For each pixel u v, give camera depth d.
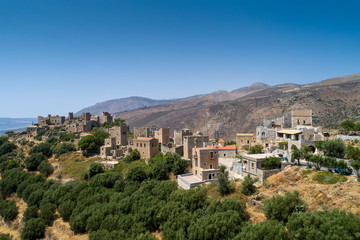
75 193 86.50
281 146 88.81
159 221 60.41
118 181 86.75
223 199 60.62
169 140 128.12
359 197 45.88
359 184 49.53
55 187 96.12
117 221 64.81
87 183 91.25
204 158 78.94
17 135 170.75
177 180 82.81
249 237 41.34
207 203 58.75
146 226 62.00
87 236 67.94
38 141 152.75
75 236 69.81
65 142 137.25
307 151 74.00
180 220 54.06
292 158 69.62
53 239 73.12
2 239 76.50
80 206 77.56
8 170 117.31
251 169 70.25
